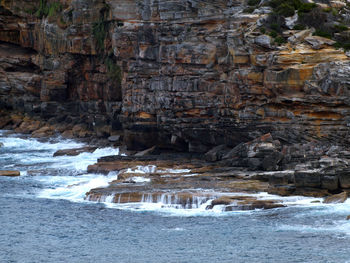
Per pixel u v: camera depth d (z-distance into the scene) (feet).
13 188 347.36
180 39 416.05
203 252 228.22
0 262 224.33
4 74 640.99
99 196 309.83
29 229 266.57
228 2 397.19
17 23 643.04
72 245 243.60
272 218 265.34
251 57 363.56
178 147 428.15
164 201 296.51
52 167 406.00
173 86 413.39
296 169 300.20
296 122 341.62
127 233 256.52
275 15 372.38
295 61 342.44
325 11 377.50
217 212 281.13
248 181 318.45
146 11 433.48
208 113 398.42
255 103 364.38
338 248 224.74
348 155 303.68
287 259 216.13
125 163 385.09
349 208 272.51
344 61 326.85
